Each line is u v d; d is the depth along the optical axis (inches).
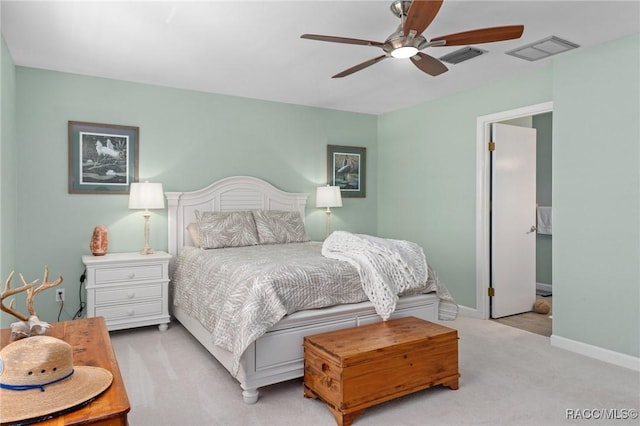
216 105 179.2
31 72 143.4
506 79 157.8
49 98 146.5
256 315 93.0
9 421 40.9
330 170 210.2
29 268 143.9
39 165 145.3
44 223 146.4
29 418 41.5
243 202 184.1
